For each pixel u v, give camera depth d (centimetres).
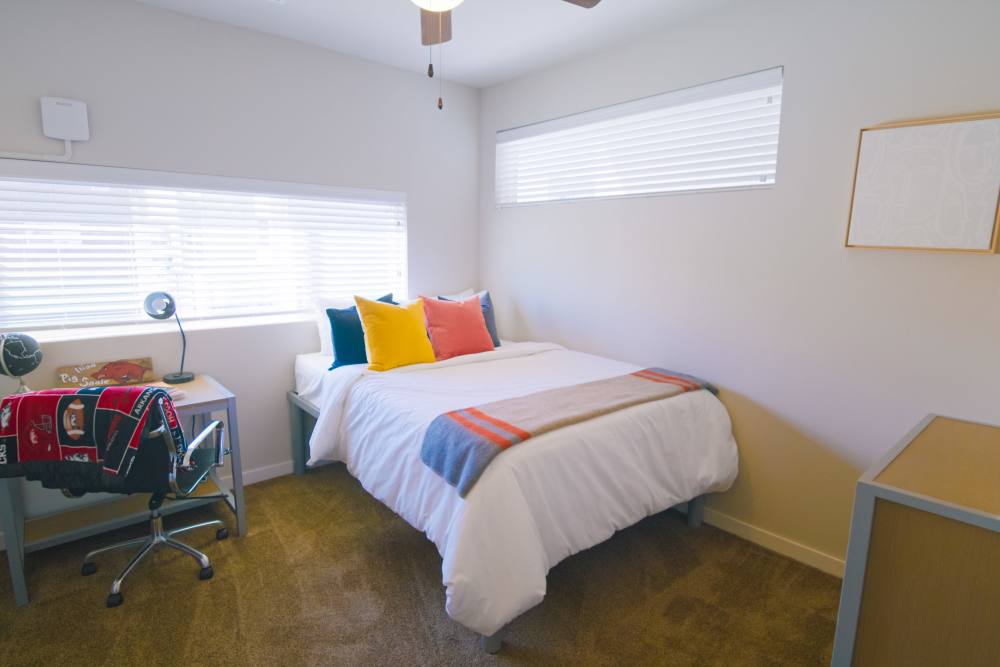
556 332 346
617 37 280
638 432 210
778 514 245
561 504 180
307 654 175
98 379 250
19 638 180
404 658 174
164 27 255
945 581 98
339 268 335
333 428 246
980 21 179
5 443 179
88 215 249
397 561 229
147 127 255
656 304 287
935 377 198
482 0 237
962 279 189
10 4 220
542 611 200
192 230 279
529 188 355
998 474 111
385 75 331
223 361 292
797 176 227
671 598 209
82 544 241
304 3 247
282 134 296
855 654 110
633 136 290
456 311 305
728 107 250
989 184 178
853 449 221
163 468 193
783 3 225
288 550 236
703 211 262
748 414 252
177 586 210
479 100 380
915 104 194
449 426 187
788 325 236
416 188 355
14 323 238
